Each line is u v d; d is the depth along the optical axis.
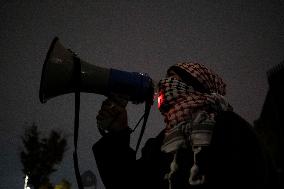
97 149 1.81
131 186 1.66
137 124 1.91
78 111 1.88
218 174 1.25
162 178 1.51
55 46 1.85
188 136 1.42
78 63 1.87
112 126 1.82
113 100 1.86
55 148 13.94
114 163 1.75
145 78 1.91
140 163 1.70
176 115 1.49
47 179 13.32
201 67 1.60
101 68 1.92
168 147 1.45
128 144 1.82
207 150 1.31
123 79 1.87
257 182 1.16
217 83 1.61
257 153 1.20
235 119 1.32
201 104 1.48
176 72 1.61
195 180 1.28
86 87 1.87
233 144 1.25
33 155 13.42
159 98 1.63
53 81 1.81
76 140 1.88
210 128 1.36
